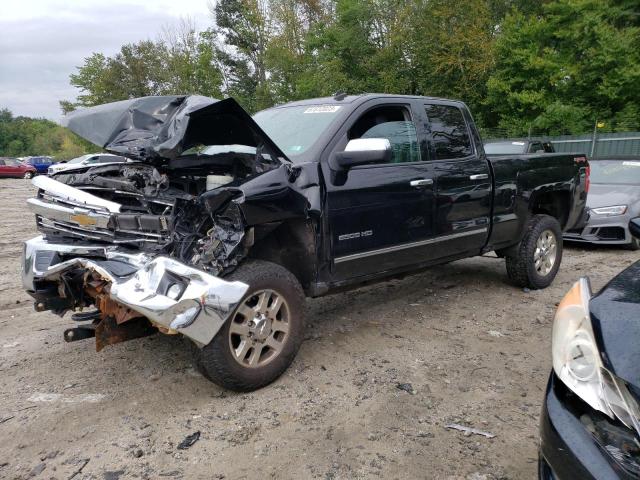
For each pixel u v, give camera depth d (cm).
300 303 363
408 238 433
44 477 268
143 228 331
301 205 354
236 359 332
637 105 2206
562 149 2094
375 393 350
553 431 194
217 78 3347
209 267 323
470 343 436
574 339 202
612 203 807
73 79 4341
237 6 3344
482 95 2539
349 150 372
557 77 2236
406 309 525
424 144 459
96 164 423
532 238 562
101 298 323
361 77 2683
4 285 652
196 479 264
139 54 4150
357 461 277
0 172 3853
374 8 2611
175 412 329
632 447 174
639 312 194
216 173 396
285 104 492
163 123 335
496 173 511
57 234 396
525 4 2639
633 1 2309
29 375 384
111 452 288
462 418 319
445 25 2472
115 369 392
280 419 319
